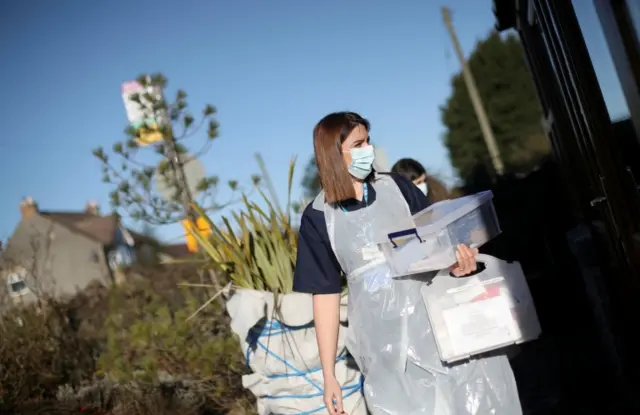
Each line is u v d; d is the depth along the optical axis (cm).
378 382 314
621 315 471
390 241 307
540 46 615
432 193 611
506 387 305
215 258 459
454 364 304
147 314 902
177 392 704
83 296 1247
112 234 3797
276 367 419
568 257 687
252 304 416
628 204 377
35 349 823
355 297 318
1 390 780
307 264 328
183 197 840
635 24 305
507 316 300
